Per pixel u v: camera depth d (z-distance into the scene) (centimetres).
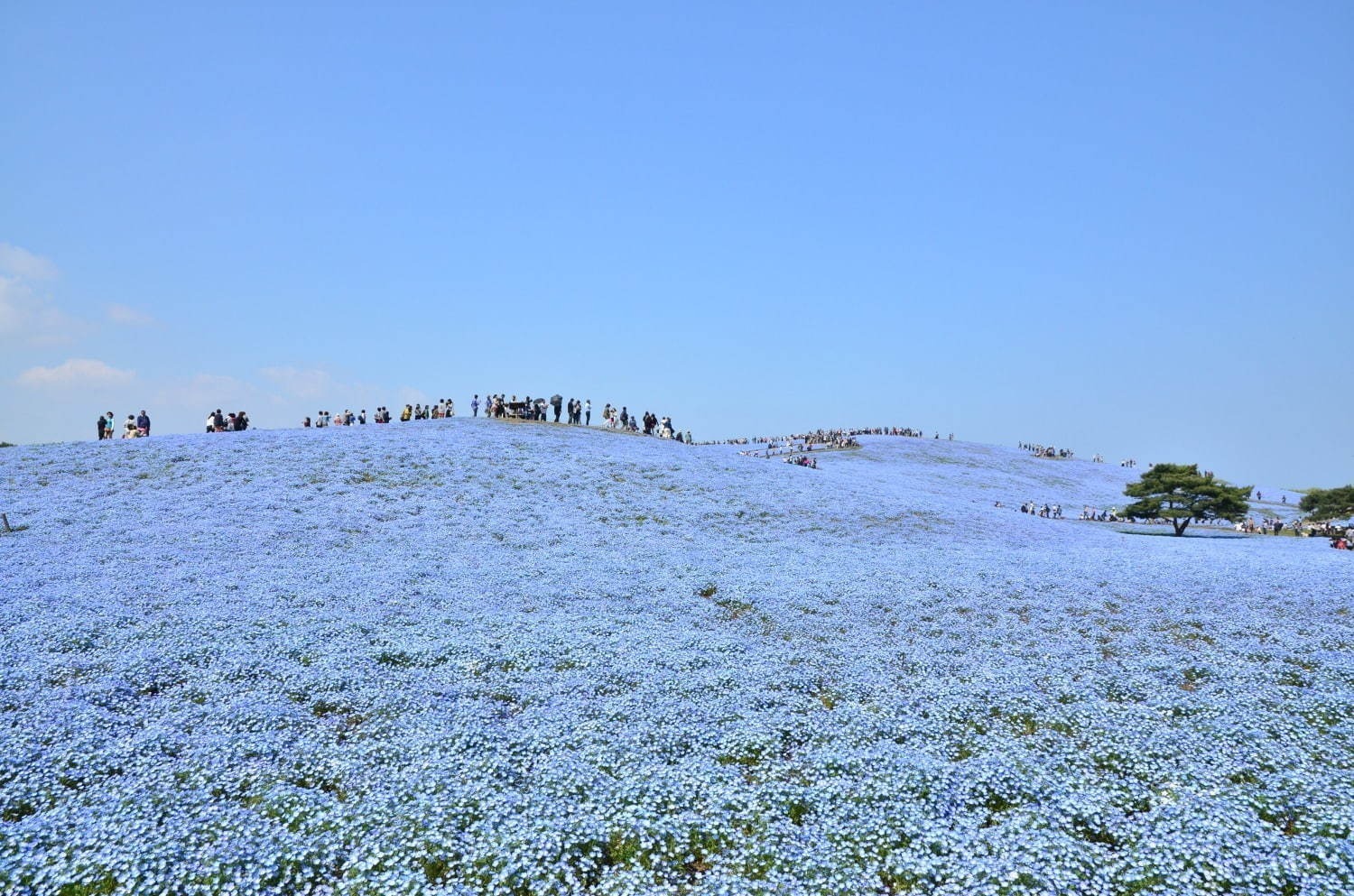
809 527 4669
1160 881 1038
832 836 1167
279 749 1454
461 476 5056
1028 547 4559
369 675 1919
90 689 1706
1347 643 2389
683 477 5559
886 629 2605
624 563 3566
